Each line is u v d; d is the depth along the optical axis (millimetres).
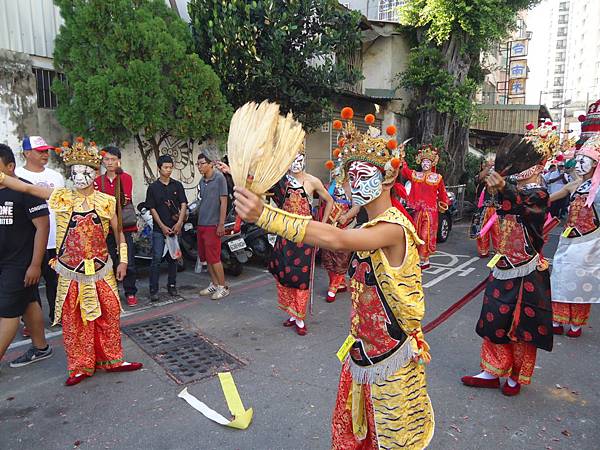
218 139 7586
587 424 3127
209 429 3055
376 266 1977
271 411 3260
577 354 4238
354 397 2127
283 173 1727
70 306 3541
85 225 3496
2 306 3596
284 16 7496
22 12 6742
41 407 3326
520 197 3242
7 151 3635
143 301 5652
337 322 5020
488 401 3406
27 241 3701
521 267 3312
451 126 12992
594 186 4055
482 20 11445
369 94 12758
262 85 7789
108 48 6320
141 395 3479
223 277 5840
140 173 7719
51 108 7133
